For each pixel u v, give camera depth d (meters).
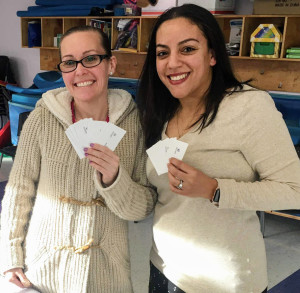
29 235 1.32
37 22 5.75
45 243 1.28
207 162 1.15
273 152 1.07
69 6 5.17
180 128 1.25
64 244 1.28
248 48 4.07
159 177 1.25
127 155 1.32
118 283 1.33
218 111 1.14
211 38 1.13
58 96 1.31
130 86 4.33
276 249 3.20
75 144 1.17
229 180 1.09
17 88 4.76
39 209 1.30
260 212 3.40
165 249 1.26
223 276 1.17
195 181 1.07
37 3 5.59
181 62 1.12
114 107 1.32
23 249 1.33
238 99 1.12
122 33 4.75
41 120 1.28
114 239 1.32
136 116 1.35
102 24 4.93
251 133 1.09
